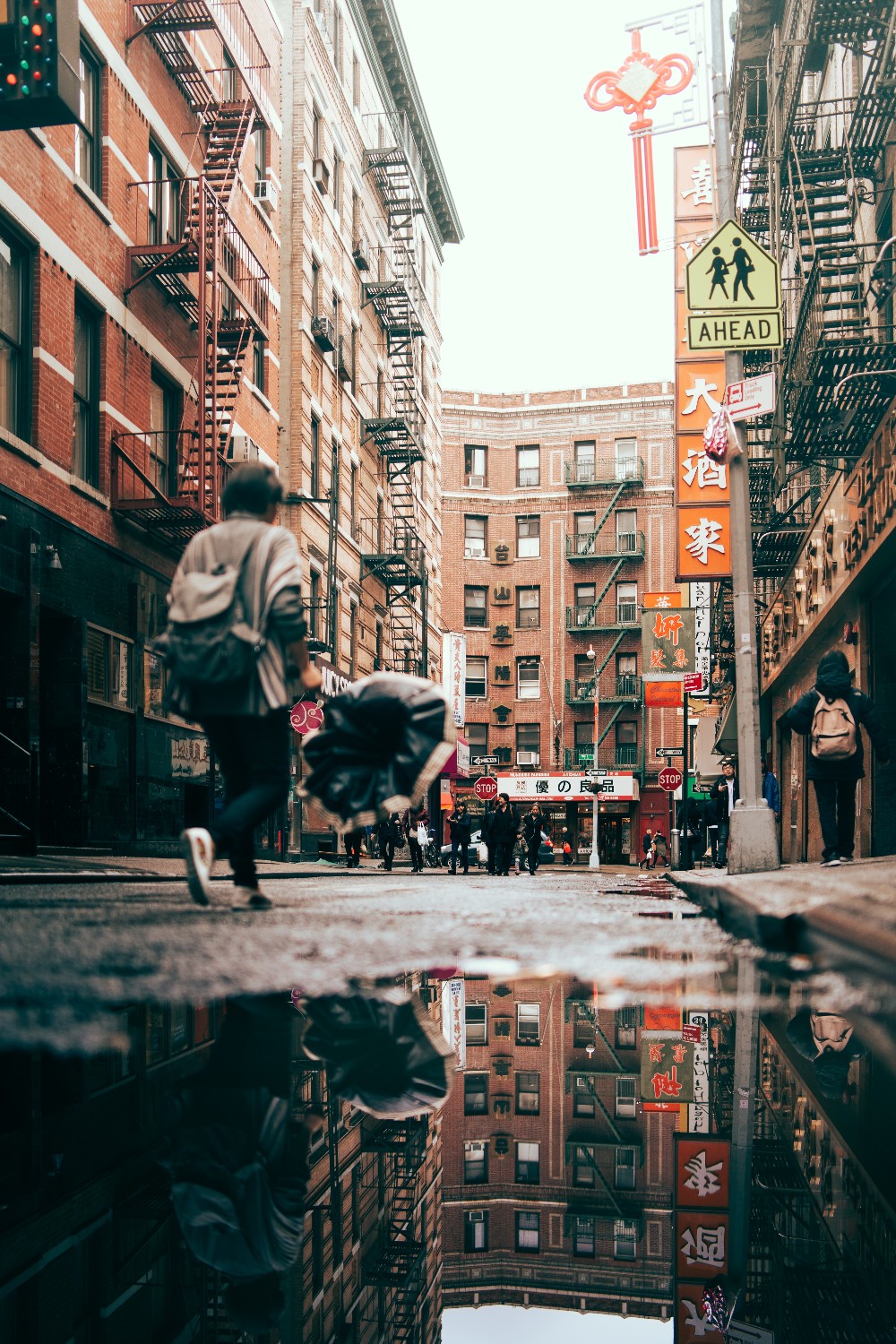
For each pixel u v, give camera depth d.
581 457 56.81
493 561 57.00
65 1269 0.97
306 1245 1.03
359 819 4.71
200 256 18.64
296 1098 1.55
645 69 19.12
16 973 2.38
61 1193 1.15
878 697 16.38
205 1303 0.91
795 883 5.01
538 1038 2.03
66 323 16.44
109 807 17.80
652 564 55.53
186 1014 2.01
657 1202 1.23
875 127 16.62
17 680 14.67
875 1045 1.91
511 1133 1.46
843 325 14.98
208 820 22.11
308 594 28.83
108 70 17.97
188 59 20.06
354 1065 1.74
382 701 4.69
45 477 15.67
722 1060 1.84
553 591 56.34
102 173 17.84
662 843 51.28
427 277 47.00
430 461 47.25
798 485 24.70
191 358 21.38
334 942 3.26
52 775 16.39
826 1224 1.13
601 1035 2.06
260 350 26.08
